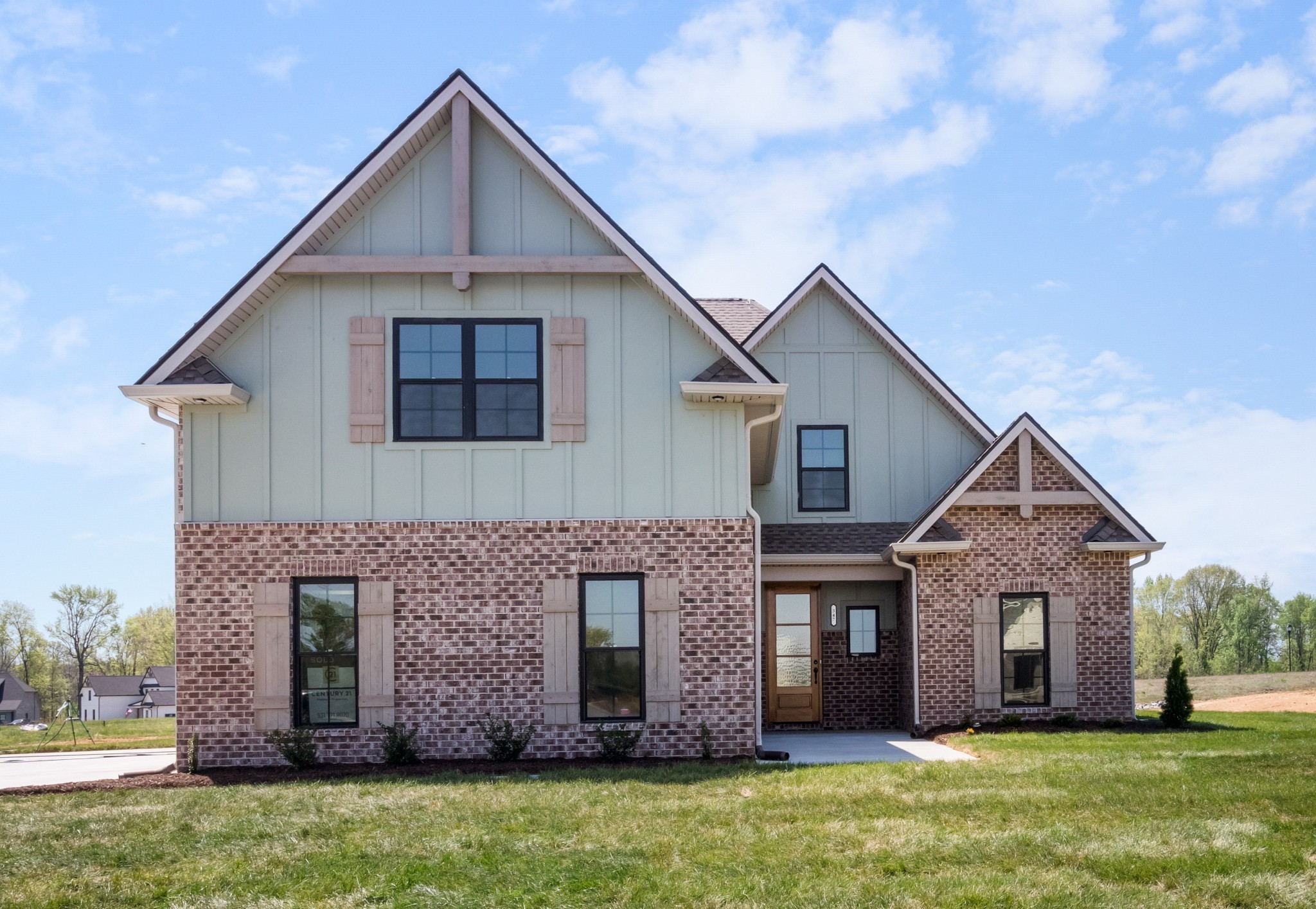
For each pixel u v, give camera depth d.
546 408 14.43
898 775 11.76
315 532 14.10
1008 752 13.73
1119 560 17.89
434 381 14.40
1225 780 10.66
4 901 7.62
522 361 14.48
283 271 14.11
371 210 14.53
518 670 14.11
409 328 14.42
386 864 8.27
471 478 14.30
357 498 14.20
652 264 14.23
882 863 7.95
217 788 12.09
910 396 20.41
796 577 18.61
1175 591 70.38
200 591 14.00
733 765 13.08
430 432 14.35
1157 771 11.39
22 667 90.62
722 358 14.54
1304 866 7.68
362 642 14.04
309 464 14.20
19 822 10.29
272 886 7.84
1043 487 17.91
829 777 11.78
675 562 14.34
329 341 14.34
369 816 10.02
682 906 7.09
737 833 9.02
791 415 20.23
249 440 14.19
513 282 14.52
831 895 7.18
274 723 13.88
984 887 7.29
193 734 13.86
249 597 14.00
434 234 14.51
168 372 13.84
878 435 20.30
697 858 8.23
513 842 8.81
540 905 7.21
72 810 10.91
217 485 14.12
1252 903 6.94
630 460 14.44
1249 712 22.58
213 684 13.90
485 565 14.20
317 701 14.05
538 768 13.04
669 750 14.13
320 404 14.27
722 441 14.53
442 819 9.78
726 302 23.28
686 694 14.22
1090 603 17.81
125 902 7.60
